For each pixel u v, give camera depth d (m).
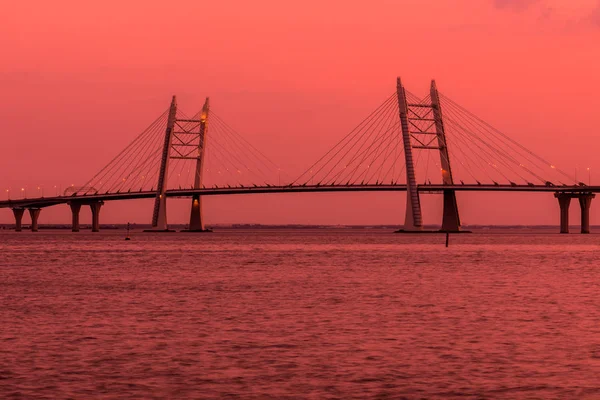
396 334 41.09
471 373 32.06
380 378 31.28
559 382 30.62
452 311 50.59
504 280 75.56
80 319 46.62
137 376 31.53
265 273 84.88
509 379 31.11
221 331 42.03
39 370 32.41
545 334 41.06
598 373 32.03
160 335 40.66
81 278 77.94
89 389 29.58
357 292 63.00
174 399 28.38
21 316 47.94
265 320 46.25
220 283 71.56
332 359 34.62
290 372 32.25
